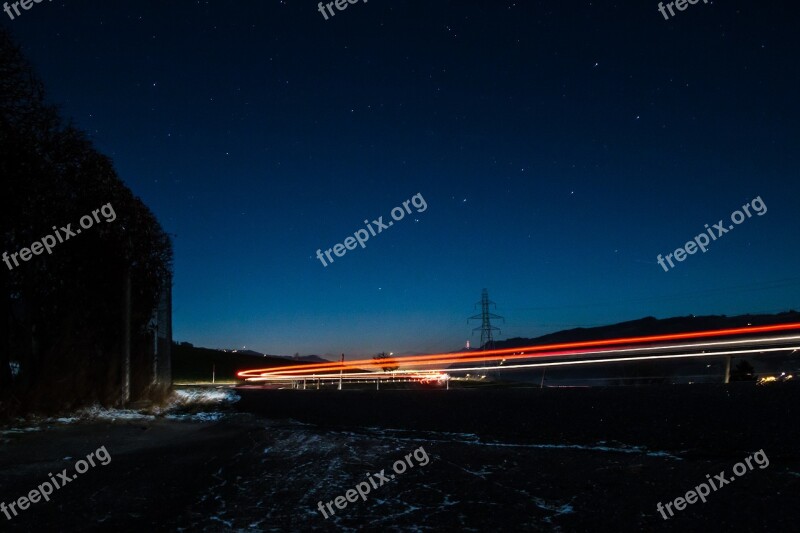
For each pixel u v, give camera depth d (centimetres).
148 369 2219
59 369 1662
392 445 1115
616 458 897
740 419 913
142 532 648
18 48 1456
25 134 1479
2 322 1548
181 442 1234
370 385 3897
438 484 830
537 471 859
